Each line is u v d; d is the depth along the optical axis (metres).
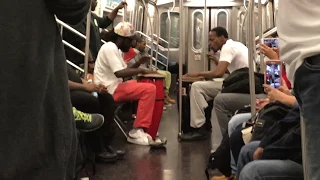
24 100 1.12
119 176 2.90
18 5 1.14
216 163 2.70
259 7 3.77
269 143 1.78
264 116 2.18
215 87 4.35
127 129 4.72
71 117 1.28
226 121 3.77
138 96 4.09
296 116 1.73
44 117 1.19
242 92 3.74
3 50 1.11
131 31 4.12
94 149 3.26
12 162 1.10
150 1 6.53
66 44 3.73
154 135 4.33
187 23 9.21
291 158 1.65
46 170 1.18
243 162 2.06
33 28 1.15
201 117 4.38
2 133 1.10
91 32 4.45
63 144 1.21
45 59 1.18
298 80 1.27
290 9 1.35
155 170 3.09
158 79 4.33
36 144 1.14
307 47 1.26
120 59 4.09
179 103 4.39
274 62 2.35
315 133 1.20
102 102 3.18
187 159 3.47
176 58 9.66
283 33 1.38
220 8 9.02
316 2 1.31
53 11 1.24
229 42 4.36
